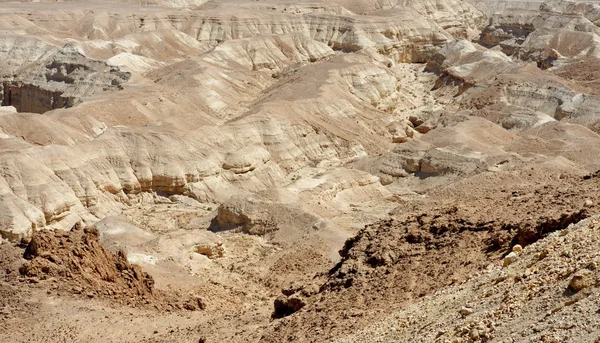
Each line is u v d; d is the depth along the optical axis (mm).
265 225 74625
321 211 78188
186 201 93375
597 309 19547
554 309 20906
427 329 25547
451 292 29234
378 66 144750
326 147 111500
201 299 51250
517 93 128125
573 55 162625
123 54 144500
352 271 38062
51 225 80312
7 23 168125
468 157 90500
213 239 67062
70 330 41656
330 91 124500
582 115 117062
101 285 48062
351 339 28922
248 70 149750
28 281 46594
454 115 118875
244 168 98125
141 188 93062
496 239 35125
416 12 188375
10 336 40906
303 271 61438
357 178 86875
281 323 35906
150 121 115625
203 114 121688
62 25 177500
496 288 25672
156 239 64625
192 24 178000
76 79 134375
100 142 93625
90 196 86875
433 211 43500
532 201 41656
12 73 145500
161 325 43750
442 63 160750
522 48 172875
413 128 126688
